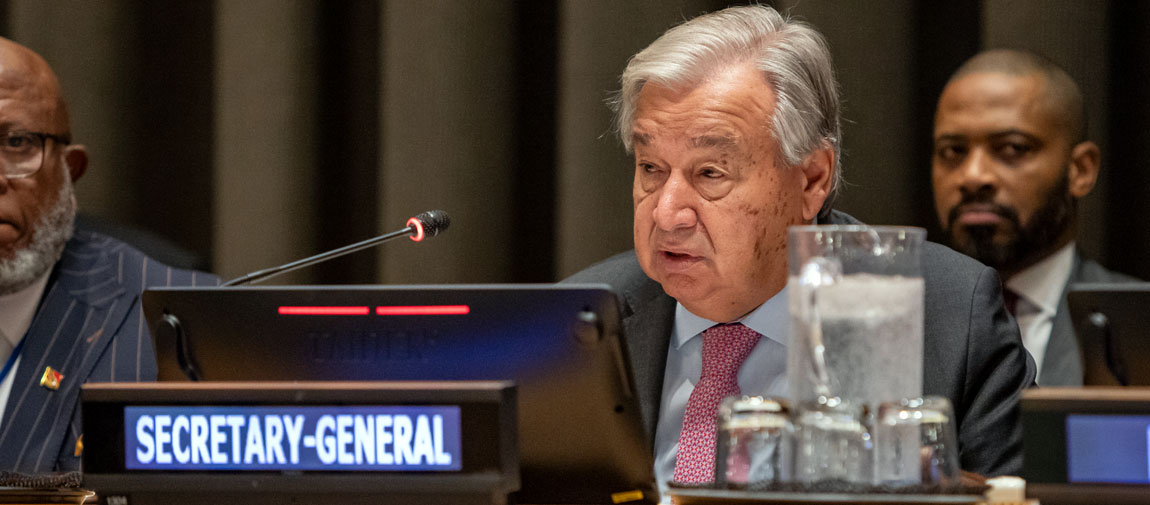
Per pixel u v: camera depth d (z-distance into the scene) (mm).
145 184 13289
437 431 4648
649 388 6973
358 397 4703
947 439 4668
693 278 6645
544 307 4891
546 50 12883
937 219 12156
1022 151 11039
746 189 6582
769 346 6773
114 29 13148
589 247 12047
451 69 12516
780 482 4598
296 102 12938
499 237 12570
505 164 12586
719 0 11953
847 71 11906
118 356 9000
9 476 5785
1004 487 4691
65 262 9438
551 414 5035
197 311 5203
